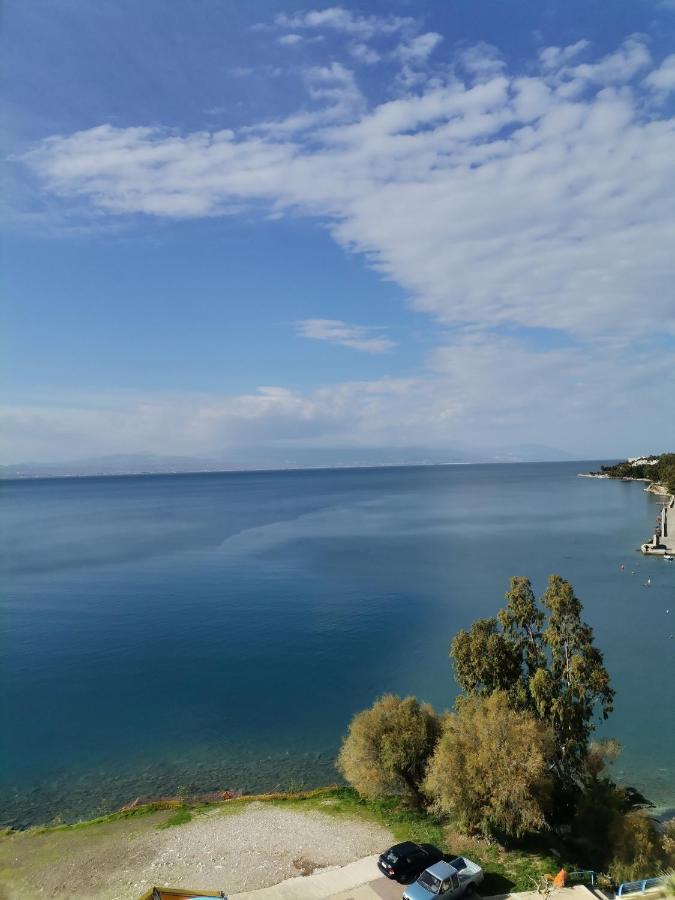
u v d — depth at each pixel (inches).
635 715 1893.5
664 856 1074.7
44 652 2581.2
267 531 6348.4
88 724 1900.8
